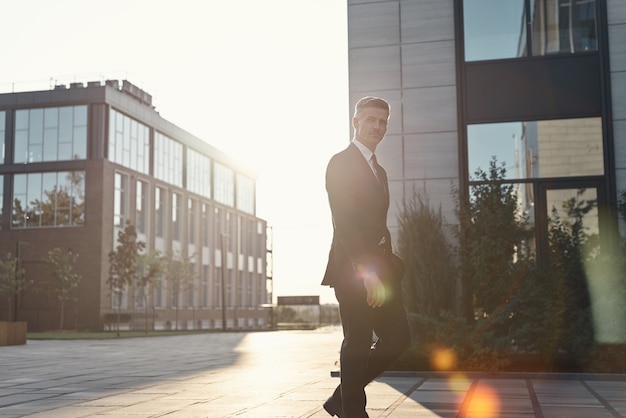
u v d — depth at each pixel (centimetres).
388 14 1345
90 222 4441
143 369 1155
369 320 390
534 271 1088
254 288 7325
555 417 589
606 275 1055
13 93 4666
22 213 4581
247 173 7200
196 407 649
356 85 1341
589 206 1236
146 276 4341
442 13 1323
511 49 1292
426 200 1283
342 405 391
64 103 4600
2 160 4644
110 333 3841
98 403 688
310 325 5572
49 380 956
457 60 1302
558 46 1281
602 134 1246
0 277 4116
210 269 6169
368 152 406
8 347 2111
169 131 5494
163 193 5406
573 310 1076
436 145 1298
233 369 1138
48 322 4400
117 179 4691
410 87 1321
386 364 400
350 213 383
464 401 693
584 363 987
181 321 5478
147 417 585
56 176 4562
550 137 1265
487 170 1277
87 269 4403
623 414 607
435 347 992
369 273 370
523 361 1030
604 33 1259
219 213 6488
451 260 1227
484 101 1291
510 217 1173
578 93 1260
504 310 1045
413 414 604
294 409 631
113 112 4706
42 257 4472
